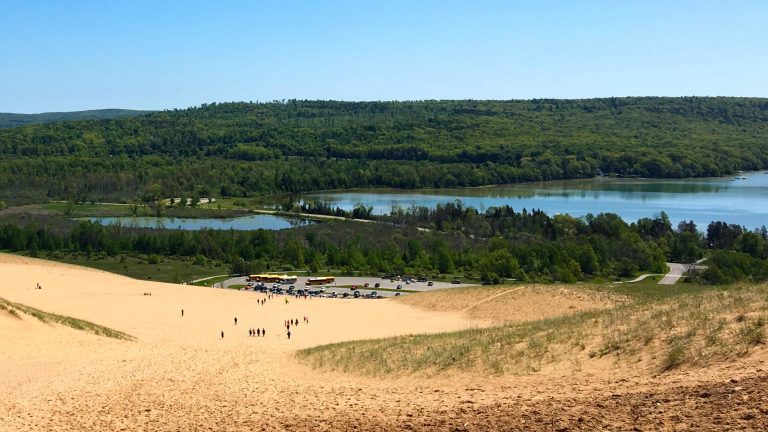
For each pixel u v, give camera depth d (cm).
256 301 10400
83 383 3797
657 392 2152
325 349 5250
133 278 12975
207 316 8981
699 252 15775
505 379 2941
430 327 7594
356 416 2492
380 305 9838
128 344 6091
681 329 2936
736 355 2405
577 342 3238
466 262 15175
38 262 13300
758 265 12562
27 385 3722
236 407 2952
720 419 1773
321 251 17400
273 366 4597
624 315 3666
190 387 3634
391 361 3888
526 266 14088
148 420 2748
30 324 5991
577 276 13212
